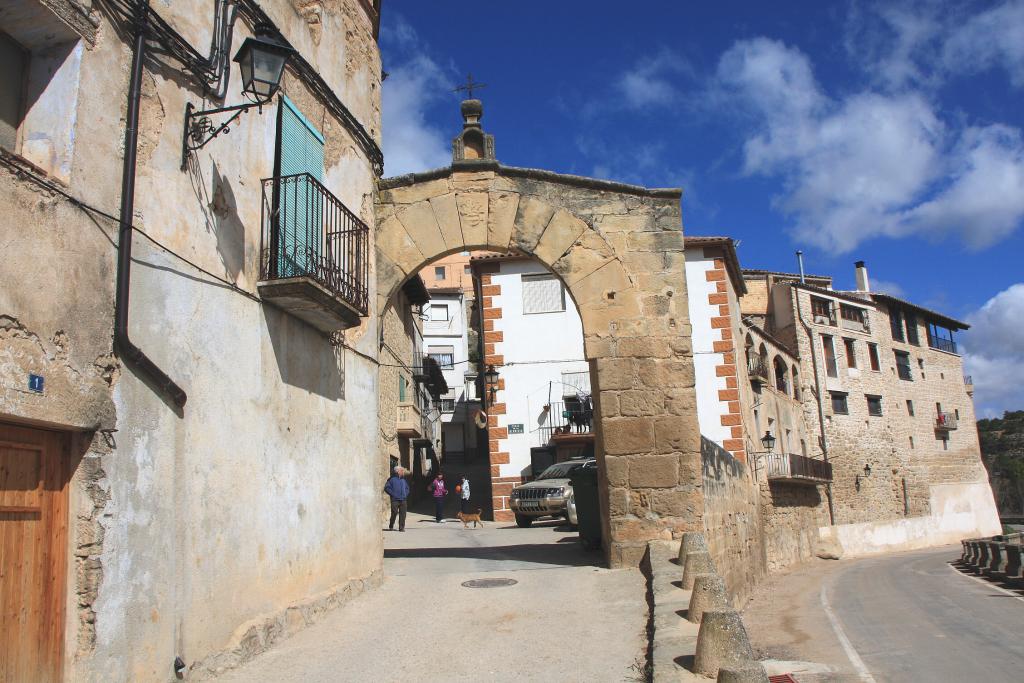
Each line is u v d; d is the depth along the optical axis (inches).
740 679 175.3
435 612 304.2
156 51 217.8
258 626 246.5
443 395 1994.3
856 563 1103.6
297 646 254.8
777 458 1029.2
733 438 932.0
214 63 247.6
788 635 477.1
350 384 340.2
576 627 277.4
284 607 266.2
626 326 387.2
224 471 235.8
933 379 1889.8
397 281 390.3
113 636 184.1
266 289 264.8
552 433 948.0
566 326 980.6
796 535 1080.2
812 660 395.9
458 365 2022.6
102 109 192.7
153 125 214.8
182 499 213.9
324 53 338.6
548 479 810.8
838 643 441.1
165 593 203.9
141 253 205.2
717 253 989.8
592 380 395.9
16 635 163.9
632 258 394.9
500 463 953.5
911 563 1045.2
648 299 390.3
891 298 1776.6
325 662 239.9
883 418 1676.9
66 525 179.9
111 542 185.9
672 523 366.6
